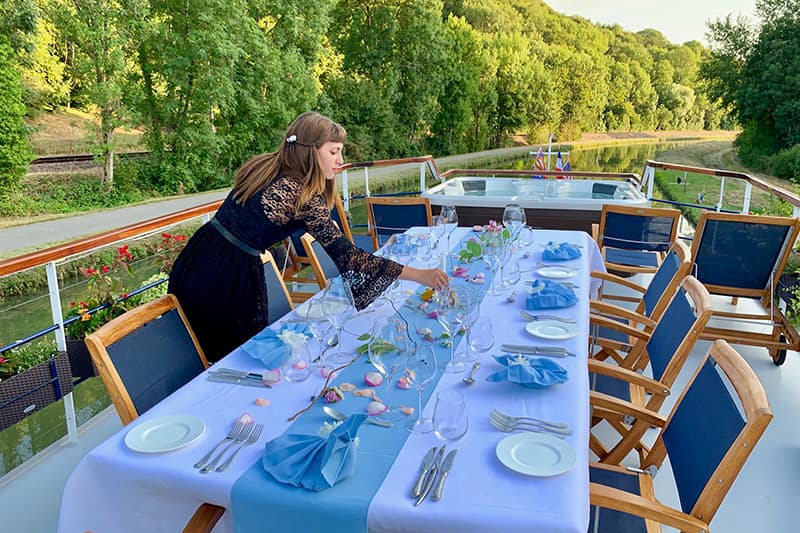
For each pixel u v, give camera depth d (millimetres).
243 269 2051
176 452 1198
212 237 2051
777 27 23281
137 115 14695
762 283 3115
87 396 3949
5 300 7723
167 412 1364
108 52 14305
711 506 1167
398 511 992
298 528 1051
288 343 1554
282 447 1153
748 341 2859
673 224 3705
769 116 24312
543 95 33812
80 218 12297
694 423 1389
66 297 7852
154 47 15094
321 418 1321
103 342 1552
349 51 23375
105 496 1199
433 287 1896
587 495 1043
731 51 24797
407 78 23859
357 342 1772
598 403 1658
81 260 8469
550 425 1240
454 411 1185
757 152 24406
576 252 2754
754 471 2051
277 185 1928
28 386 2141
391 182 18234
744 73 24531
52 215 12789
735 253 3086
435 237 3096
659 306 2371
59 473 2113
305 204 1923
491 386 1442
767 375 2764
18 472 2113
